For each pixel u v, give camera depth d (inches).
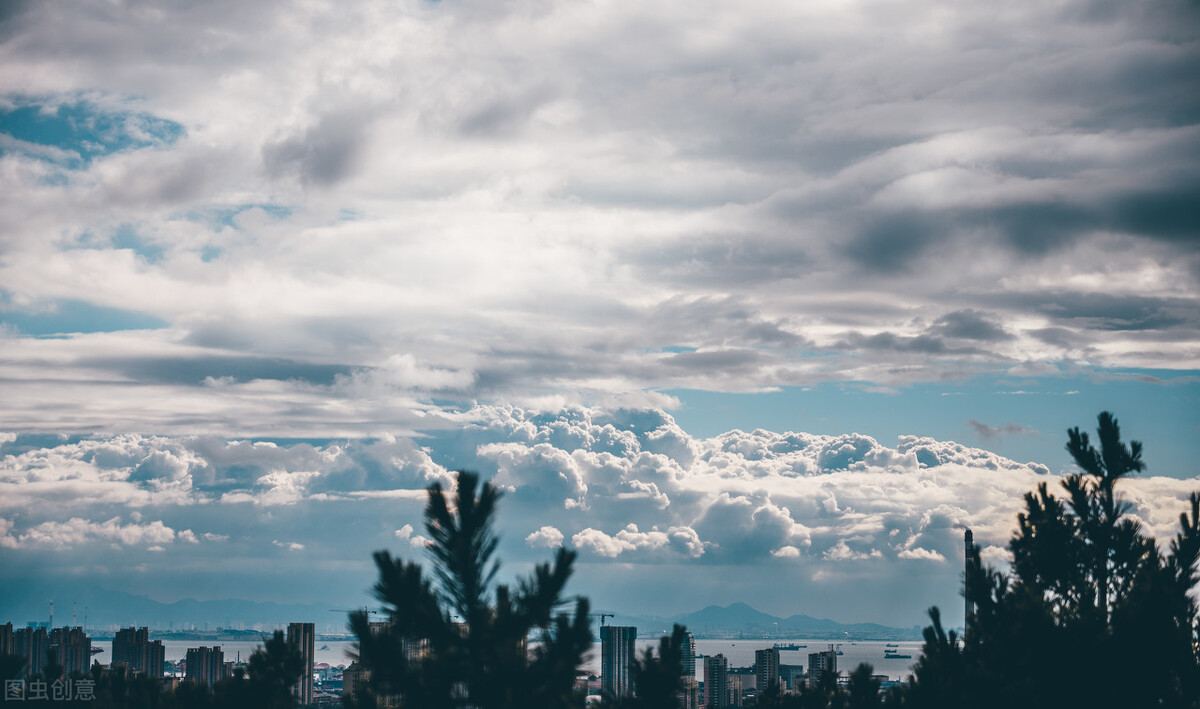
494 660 553.3
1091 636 718.5
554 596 588.4
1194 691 736.3
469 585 585.9
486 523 597.0
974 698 722.2
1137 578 818.2
